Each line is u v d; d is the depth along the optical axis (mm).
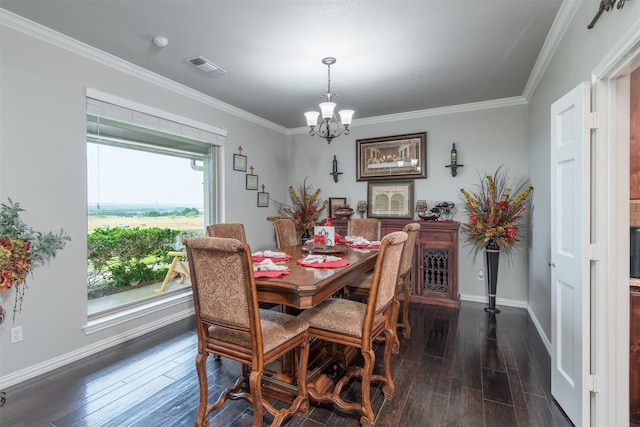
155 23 2217
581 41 1843
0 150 2082
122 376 2252
